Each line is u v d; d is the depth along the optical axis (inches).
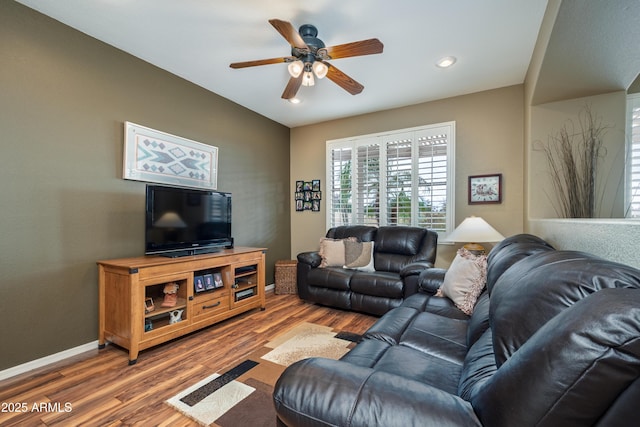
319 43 86.1
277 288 159.6
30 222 81.2
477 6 79.3
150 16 84.4
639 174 95.7
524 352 24.0
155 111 112.2
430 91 135.5
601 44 70.4
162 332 90.7
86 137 92.8
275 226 177.9
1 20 76.5
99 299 93.2
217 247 123.7
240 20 86.0
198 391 69.6
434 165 145.9
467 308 75.4
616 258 39.9
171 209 104.3
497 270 56.8
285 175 187.8
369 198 164.1
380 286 118.7
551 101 104.7
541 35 84.7
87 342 91.6
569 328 21.3
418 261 130.0
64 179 87.9
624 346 18.5
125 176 101.5
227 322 115.4
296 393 30.8
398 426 25.9
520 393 22.3
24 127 80.3
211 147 133.7
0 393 69.2
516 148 128.9
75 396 68.0
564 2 57.4
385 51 101.7
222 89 133.9
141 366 81.4
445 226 142.9
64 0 78.1
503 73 118.1
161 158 112.8
